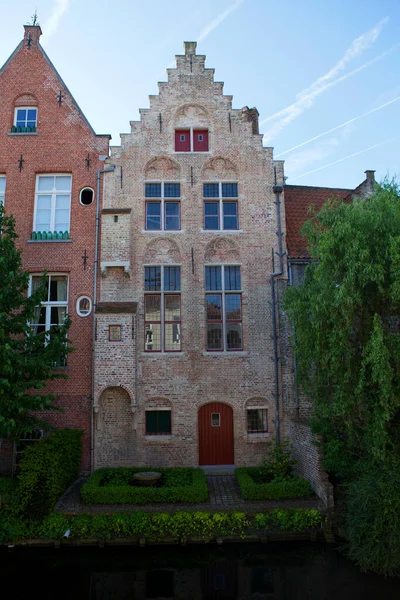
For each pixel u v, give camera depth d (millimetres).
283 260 16750
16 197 16797
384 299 11188
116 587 10289
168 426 15750
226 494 13219
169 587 10297
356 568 10734
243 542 11719
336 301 10703
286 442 15328
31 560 11219
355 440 11961
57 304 16391
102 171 17062
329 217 12000
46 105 17469
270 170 17422
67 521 11555
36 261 16422
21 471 12086
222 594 9969
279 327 16297
